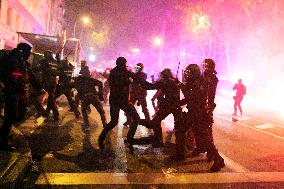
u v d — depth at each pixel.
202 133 6.29
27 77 6.13
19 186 4.79
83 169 5.75
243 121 14.08
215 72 6.57
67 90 10.65
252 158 7.35
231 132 10.84
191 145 7.80
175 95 7.27
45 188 4.82
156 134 7.52
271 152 8.07
